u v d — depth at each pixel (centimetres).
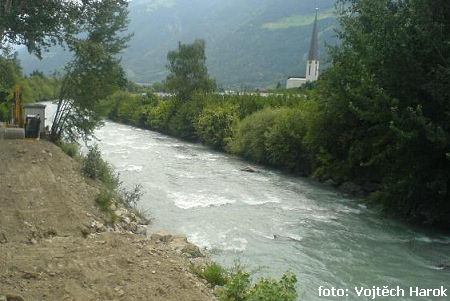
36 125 2361
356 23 2820
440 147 2042
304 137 3266
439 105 2109
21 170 1730
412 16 2188
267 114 3925
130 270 1048
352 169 2866
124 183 2484
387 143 2462
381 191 2422
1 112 2830
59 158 2012
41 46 2406
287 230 1848
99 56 2398
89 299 883
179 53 6550
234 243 1630
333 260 1520
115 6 2522
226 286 1041
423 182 2162
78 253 1119
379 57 2283
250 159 4022
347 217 2139
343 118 2820
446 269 1477
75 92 2489
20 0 2289
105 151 3794
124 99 8225
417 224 2116
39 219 1400
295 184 2944
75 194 1675
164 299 929
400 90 2244
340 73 2794
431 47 2095
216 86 6762
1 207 1416
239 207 2172
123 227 1616
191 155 4122
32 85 8238
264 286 927
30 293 872
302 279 1328
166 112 6544
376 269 1451
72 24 2373
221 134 4747
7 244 1173
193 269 1163
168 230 1725
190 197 2294
